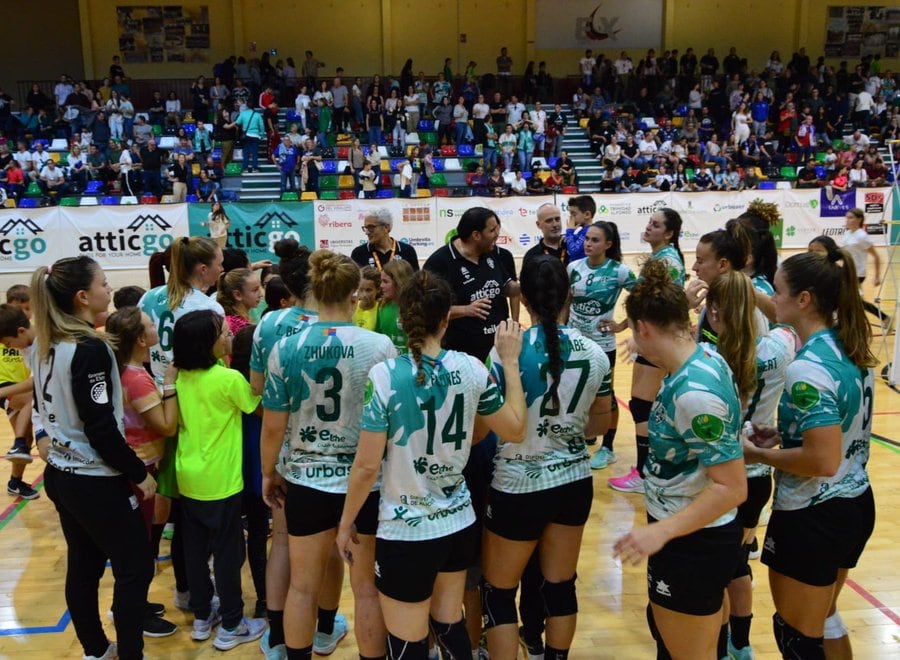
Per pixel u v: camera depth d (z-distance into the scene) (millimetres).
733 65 23625
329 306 2811
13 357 5090
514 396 2635
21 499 5238
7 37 23391
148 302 4129
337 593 3357
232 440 3426
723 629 2965
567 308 2838
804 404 2482
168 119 20578
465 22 24594
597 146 21047
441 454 2514
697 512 2252
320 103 20391
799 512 2602
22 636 3576
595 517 4754
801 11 25047
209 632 3551
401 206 15055
